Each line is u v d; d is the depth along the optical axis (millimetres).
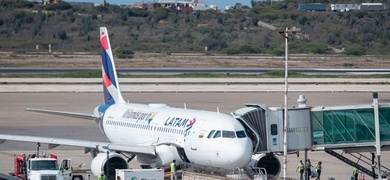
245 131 195000
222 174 186000
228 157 185750
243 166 188875
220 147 187500
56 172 194000
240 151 185250
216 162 189625
